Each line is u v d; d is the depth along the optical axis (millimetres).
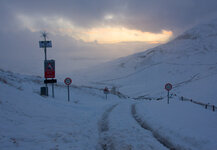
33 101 11945
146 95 85062
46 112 10477
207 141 6703
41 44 18859
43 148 5469
